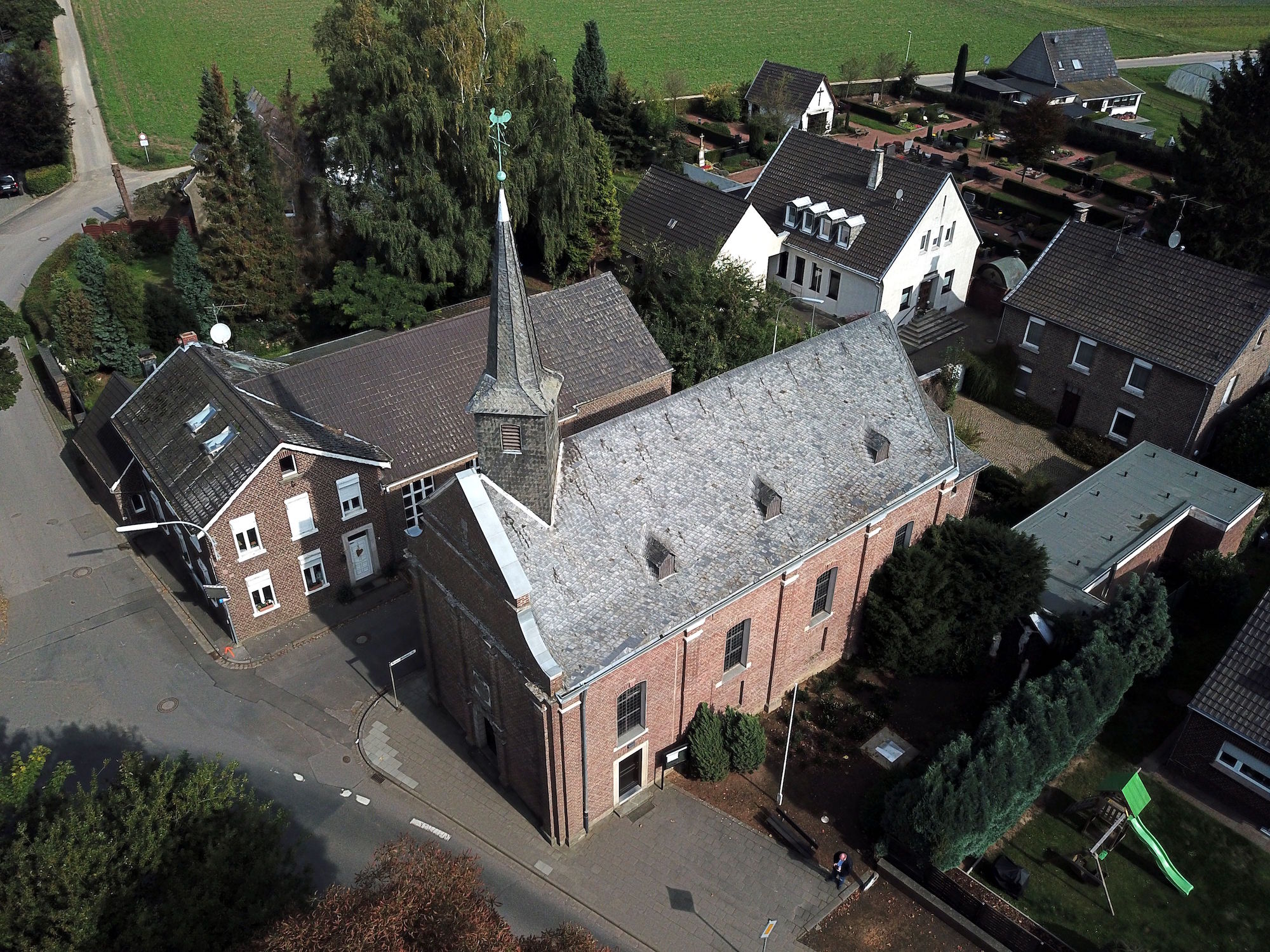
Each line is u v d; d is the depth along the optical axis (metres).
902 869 29.47
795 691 33.97
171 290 62.03
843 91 111.31
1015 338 53.69
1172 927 28.36
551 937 22.17
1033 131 79.50
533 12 144.75
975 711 35.22
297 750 34.06
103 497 46.75
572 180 58.28
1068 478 48.78
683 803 32.03
